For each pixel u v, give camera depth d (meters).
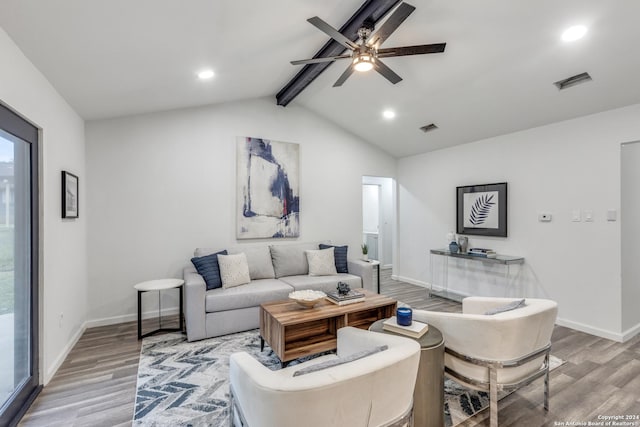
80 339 3.14
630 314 3.27
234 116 4.28
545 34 2.48
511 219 4.12
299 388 1.06
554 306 1.95
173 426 1.86
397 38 2.77
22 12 1.70
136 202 3.73
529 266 3.92
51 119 2.52
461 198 4.75
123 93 3.04
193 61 2.74
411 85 3.62
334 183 5.08
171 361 2.68
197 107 4.06
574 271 3.49
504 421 1.92
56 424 1.88
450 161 4.97
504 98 3.45
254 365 1.33
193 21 2.12
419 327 1.92
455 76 3.28
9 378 1.96
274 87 4.13
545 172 3.75
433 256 5.27
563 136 3.59
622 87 2.87
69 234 2.93
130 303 3.70
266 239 4.50
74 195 3.03
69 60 2.26
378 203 7.59
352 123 4.96
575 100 3.18
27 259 2.20
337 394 1.10
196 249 3.97
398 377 1.25
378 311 3.08
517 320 1.78
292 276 4.12
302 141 4.79
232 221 4.25
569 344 3.06
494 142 4.33
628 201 3.24
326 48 3.01
